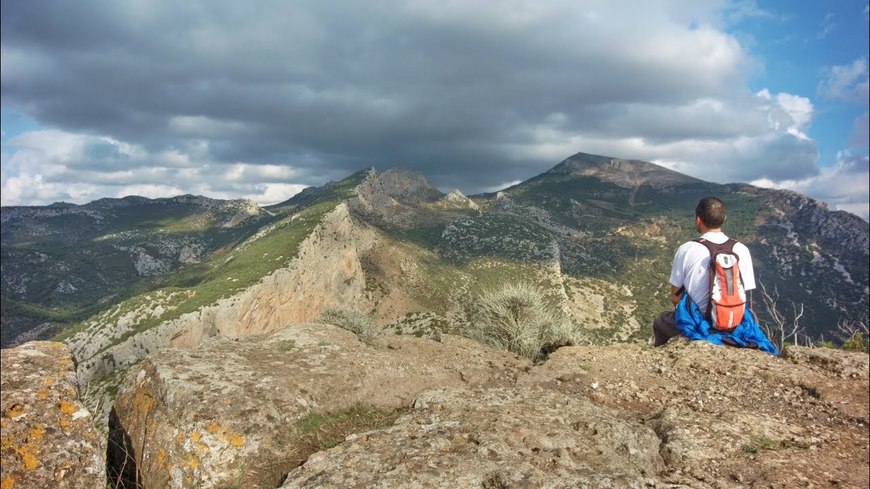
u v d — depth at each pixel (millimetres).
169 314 66125
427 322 89875
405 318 93875
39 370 3420
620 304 106812
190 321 65750
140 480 3895
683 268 6871
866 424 4734
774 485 3527
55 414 3086
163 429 3979
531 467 3139
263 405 4172
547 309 10672
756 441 4312
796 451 4148
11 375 3283
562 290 101375
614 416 4465
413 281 104688
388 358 6016
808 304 114062
